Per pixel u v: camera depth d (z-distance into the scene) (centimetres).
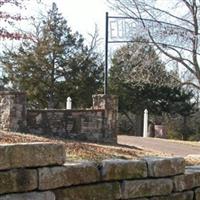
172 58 2138
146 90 4156
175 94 4228
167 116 4306
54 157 407
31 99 3772
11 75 3788
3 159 374
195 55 2105
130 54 2247
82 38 3853
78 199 421
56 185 406
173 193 502
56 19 3766
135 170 468
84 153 1059
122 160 465
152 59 2161
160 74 2225
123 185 457
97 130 1602
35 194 393
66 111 1569
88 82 3788
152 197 481
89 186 431
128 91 4112
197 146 2081
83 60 3788
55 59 3728
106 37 1955
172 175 502
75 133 1574
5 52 3803
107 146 1388
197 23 2098
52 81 3731
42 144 400
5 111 1478
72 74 3762
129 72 2362
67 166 416
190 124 4159
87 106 3831
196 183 527
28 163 389
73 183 419
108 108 1620
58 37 3747
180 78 2244
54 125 1552
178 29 2088
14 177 380
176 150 1800
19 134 1260
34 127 1522
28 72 3722
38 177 395
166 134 3656
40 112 1534
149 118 4319
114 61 2925
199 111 4297
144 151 1428
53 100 3762
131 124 4306
